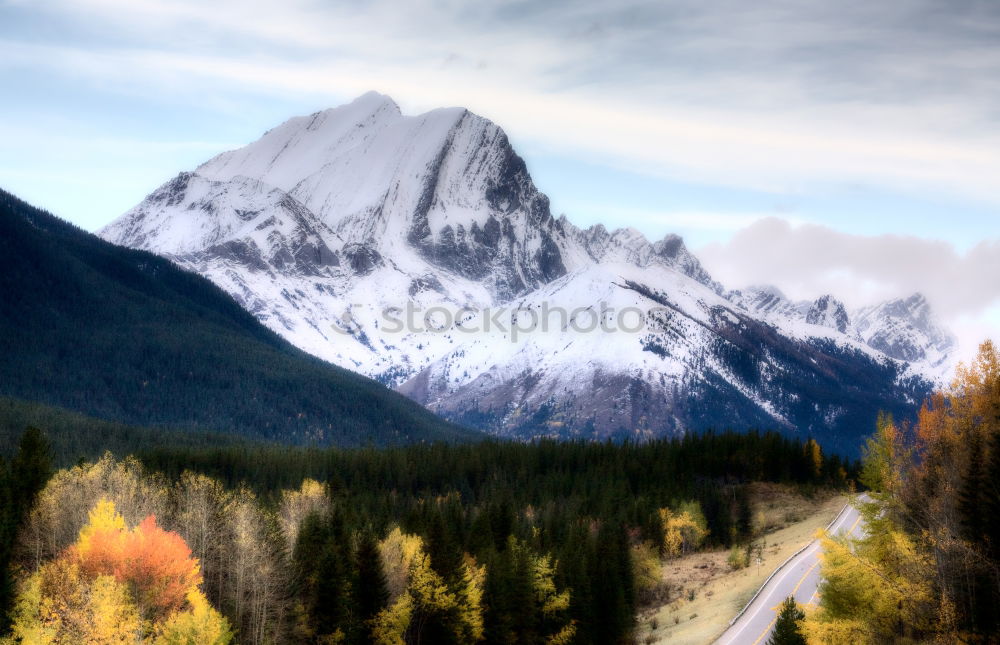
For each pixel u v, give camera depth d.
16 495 100.00
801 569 114.69
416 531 127.31
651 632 111.31
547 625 112.25
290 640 94.81
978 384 79.12
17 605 82.88
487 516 126.88
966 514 67.44
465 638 102.06
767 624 93.69
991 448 69.06
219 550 100.56
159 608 84.75
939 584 63.88
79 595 78.56
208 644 78.81
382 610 98.12
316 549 105.88
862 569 67.69
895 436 81.06
